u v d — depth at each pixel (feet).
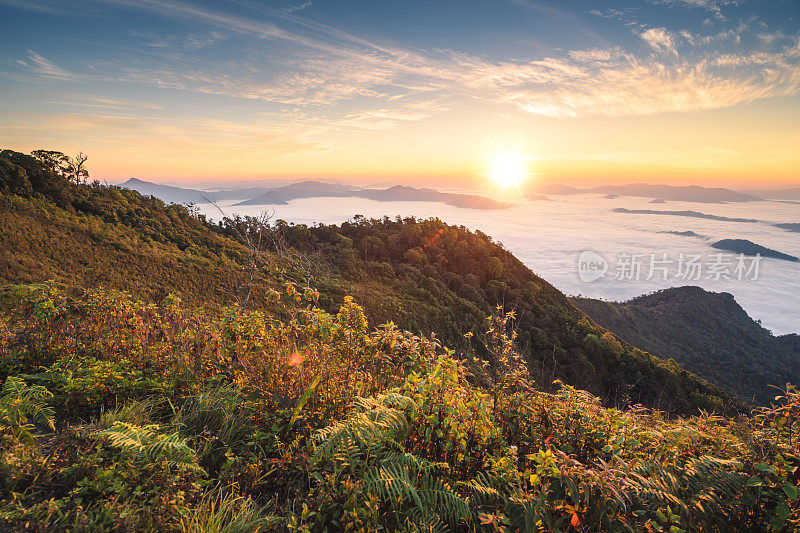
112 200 221.46
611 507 7.73
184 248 192.95
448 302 216.54
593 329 232.94
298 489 8.89
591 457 10.30
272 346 14.67
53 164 233.55
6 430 9.29
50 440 9.44
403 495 8.47
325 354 13.84
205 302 114.11
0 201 139.13
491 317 14.05
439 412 10.37
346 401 11.95
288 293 17.99
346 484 8.43
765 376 367.25
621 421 11.41
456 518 8.14
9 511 7.04
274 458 9.76
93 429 9.80
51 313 16.53
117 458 8.60
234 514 8.00
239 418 11.46
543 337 176.86
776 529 8.55
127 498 7.79
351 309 14.94
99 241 143.02
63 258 121.49
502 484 9.13
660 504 8.34
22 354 14.34
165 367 14.35
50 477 8.24
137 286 118.42
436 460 10.18
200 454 9.62
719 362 453.58
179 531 7.34
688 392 166.09
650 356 204.13
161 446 8.70
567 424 10.88
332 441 8.89
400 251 317.42
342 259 210.59
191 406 11.84
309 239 223.71
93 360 13.75
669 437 11.39
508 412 11.34
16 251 112.37
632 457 10.23
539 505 7.76
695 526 8.52
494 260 300.61
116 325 17.46
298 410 10.80
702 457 9.87
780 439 10.12
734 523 9.24
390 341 13.84
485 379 12.67
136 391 12.53
